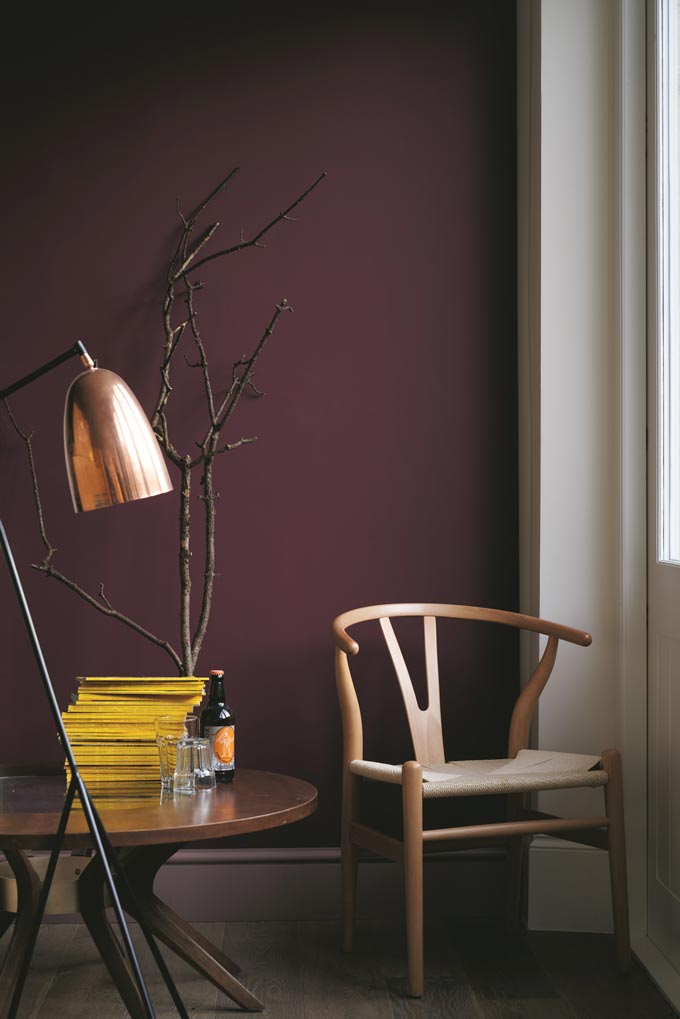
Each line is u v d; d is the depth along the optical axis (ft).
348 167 10.07
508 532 10.08
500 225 10.11
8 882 7.18
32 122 9.89
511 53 10.13
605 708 9.46
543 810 9.41
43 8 9.92
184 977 8.23
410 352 10.08
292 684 9.95
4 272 9.84
